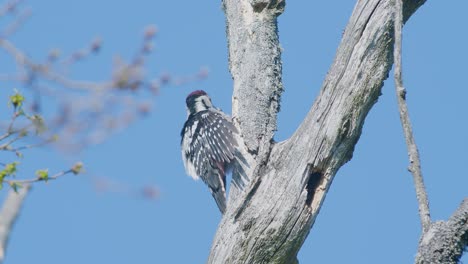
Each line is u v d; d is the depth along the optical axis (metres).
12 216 6.31
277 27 14.12
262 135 13.34
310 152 12.30
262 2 14.04
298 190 12.25
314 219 12.43
